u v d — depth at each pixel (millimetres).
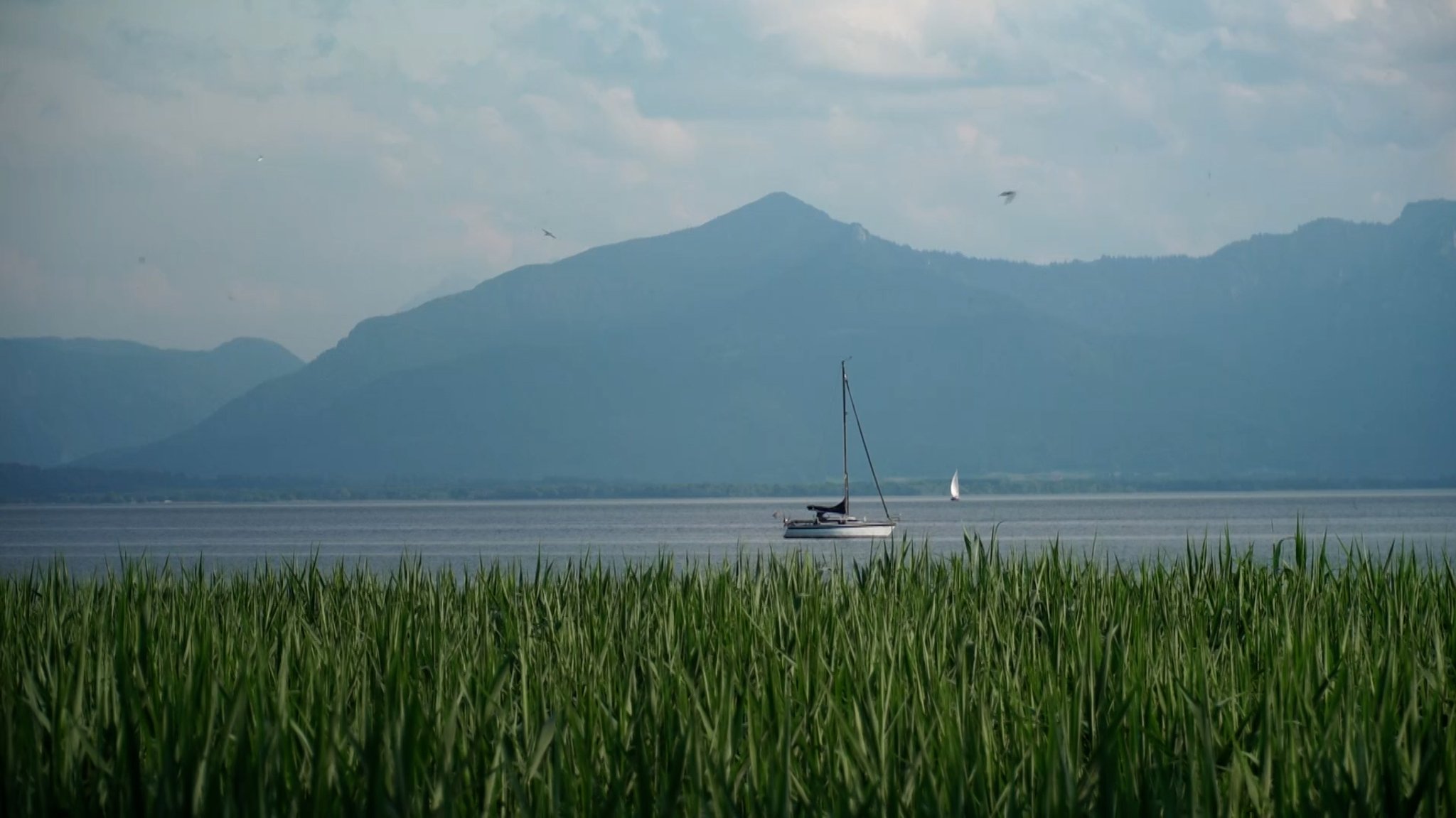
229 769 16766
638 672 23047
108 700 19125
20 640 25125
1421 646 24109
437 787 15453
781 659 22938
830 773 16609
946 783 16266
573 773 17156
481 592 35594
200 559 40500
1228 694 20750
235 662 22297
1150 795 15672
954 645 23625
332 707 18297
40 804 15727
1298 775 16422
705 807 15625
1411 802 15156
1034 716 18469
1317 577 34781
